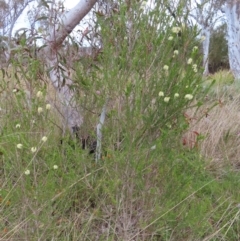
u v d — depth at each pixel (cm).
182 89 199
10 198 204
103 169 227
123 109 200
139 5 205
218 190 256
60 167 223
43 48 282
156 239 212
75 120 278
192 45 212
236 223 232
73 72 273
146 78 199
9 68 286
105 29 212
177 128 210
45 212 193
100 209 223
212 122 343
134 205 216
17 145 189
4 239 187
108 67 204
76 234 202
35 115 221
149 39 198
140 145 202
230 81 668
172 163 208
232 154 333
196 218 207
